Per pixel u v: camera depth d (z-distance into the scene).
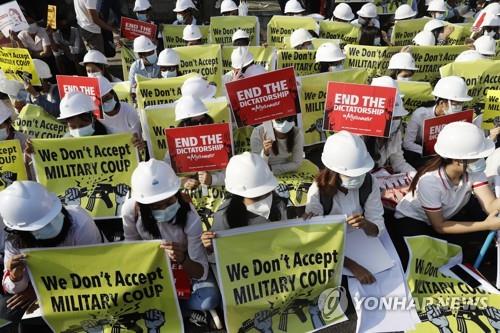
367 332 3.93
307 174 5.86
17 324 4.16
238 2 15.95
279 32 10.32
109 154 5.27
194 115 5.32
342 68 7.94
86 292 3.75
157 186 3.58
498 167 4.74
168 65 7.78
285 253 3.83
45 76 7.93
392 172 5.85
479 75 7.14
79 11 10.20
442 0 11.22
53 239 3.63
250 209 3.75
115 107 6.18
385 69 8.16
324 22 9.97
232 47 8.88
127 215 3.89
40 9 10.33
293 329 3.96
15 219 3.40
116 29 10.62
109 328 3.92
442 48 8.11
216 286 4.17
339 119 5.03
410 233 4.64
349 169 3.84
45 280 3.68
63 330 3.87
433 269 4.36
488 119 6.01
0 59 7.32
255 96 4.94
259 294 3.86
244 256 3.79
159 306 3.86
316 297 4.00
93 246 3.60
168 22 14.59
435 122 5.16
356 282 4.19
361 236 4.42
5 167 5.27
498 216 4.17
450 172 4.17
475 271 4.39
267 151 5.27
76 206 3.95
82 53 10.58
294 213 5.30
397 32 10.06
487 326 3.88
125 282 3.72
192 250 3.92
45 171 5.23
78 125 5.24
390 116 4.82
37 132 6.55
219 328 4.11
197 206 5.37
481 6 12.89
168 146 4.93
